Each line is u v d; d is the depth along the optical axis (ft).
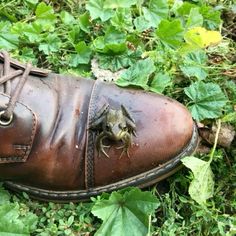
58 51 1.11
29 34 1.12
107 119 0.84
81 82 0.93
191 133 0.89
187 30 1.13
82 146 0.87
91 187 0.88
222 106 0.98
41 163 0.86
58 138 0.86
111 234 0.84
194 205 0.90
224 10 1.23
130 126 0.86
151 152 0.87
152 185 0.92
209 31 1.07
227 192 0.95
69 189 0.89
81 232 0.87
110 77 1.06
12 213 0.84
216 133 0.95
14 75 0.86
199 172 0.89
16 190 0.91
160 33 1.10
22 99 0.85
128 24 1.13
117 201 0.87
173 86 1.06
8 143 0.83
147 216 0.85
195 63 1.05
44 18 1.17
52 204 0.90
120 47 1.07
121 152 0.86
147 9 1.16
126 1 1.15
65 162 0.86
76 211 0.89
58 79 0.92
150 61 1.00
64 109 0.88
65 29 1.16
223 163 0.98
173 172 0.90
